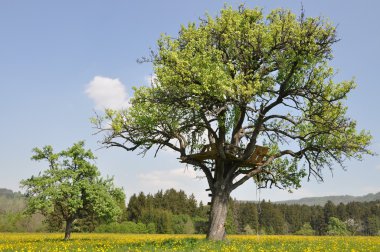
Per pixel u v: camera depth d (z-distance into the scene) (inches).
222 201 935.7
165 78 820.6
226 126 939.3
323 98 895.1
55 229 2522.1
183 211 5595.5
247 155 911.7
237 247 751.1
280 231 5585.6
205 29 927.0
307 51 867.4
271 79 892.6
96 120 924.6
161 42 905.5
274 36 874.8
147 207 5088.6
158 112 894.4
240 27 925.8
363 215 6008.9
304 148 994.1
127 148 951.0
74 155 1637.6
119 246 861.8
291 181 1041.5
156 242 957.2
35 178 1565.0
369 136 933.8
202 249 682.8
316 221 5954.7
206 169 979.3
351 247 826.2
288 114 930.7
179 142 957.2
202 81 805.9
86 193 1590.8
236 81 816.3
